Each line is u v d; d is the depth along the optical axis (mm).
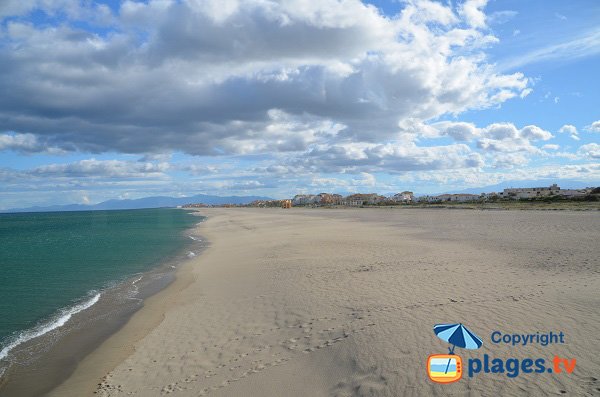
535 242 20703
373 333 7875
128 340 9984
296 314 10094
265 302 11664
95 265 22016
